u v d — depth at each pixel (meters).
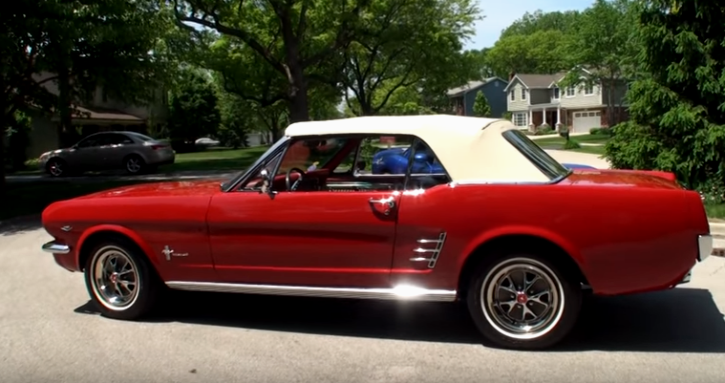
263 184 4.91
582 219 4.21
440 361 4.34
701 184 10.09
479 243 4.36
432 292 4.50
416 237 4.46
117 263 5.40
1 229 10.85
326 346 4.69
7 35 12.09
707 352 4.41
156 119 46.12
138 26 13.99
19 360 4.49
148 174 22.78
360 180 5.76
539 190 4.29
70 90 15.62
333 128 4.88
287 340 4.84
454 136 4.57
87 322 5.34
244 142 59.09
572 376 4.02
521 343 4.45
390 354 4.50
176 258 5.08
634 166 10.66
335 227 4.60
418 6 26.11
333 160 5.67
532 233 4.26
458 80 31.23
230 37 27.69
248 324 5.23
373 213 4.51
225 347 4.70
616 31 45.94
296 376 4.13
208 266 4.99
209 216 4.91
